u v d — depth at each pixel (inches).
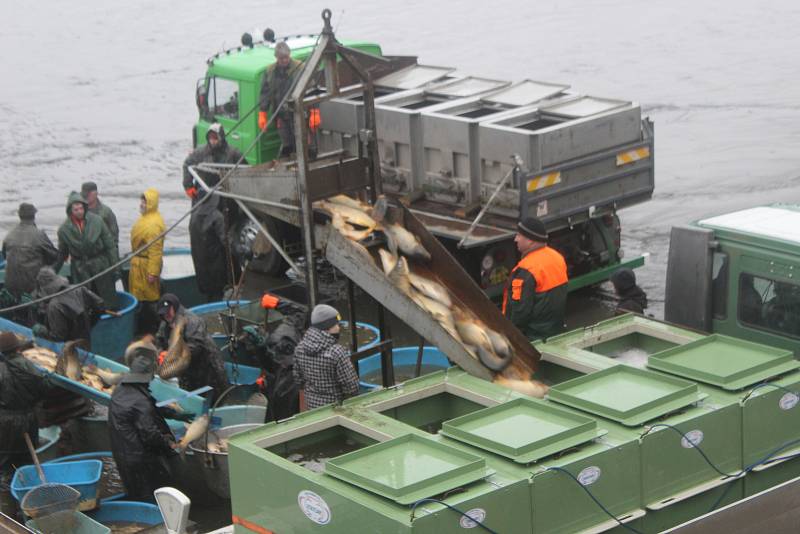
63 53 1808.6
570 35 1712.6
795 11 1808.6
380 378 603.8
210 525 501.4
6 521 403.9
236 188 590.2
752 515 350.3
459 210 716.0
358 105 776.9
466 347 466.9
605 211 708.7
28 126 1396.4
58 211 1058.7
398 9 1953.7
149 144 1285.7
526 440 344.2
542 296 514.0
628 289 558.3
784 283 472.1
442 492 317.1
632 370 397.7
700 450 364.2
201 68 1643.7
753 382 381.7
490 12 1910.7
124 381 508.7
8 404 549.0
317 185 550.9
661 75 1438.2
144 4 2140.7
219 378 590.2
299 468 341.7
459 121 706.2
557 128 676.7
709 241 495.5
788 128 1174.3
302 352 474.3
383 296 516.7
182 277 774.5
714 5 1893.5
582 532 339.3
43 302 657.6
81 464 509.4
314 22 1850.4
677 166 1068.5
